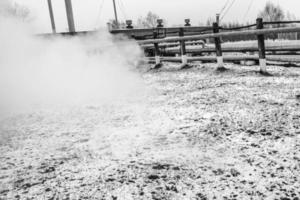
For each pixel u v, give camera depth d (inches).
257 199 82.1
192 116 156.1
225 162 103.8
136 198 86.3
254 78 236.8
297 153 105.7
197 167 101.7
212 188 88.7
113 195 88.7
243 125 136.3
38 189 95.5
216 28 290.0
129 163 108.2
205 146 118.1
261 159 103.7
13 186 98.5
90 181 97.7
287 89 191.8
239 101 174.9
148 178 96.6
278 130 127.0
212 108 166.6
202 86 229.1
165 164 105.3
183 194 86.7
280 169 96.3
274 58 290.7
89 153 120.2
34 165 113.0
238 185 89.4
